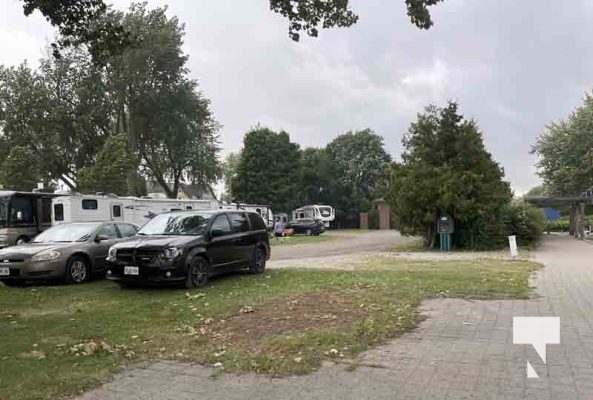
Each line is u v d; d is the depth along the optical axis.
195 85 49.38
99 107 46.66
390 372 5.41
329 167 73.62
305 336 6.72
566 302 9.07
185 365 5.83
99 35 12.68
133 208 29.31
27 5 11.72
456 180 23.23
